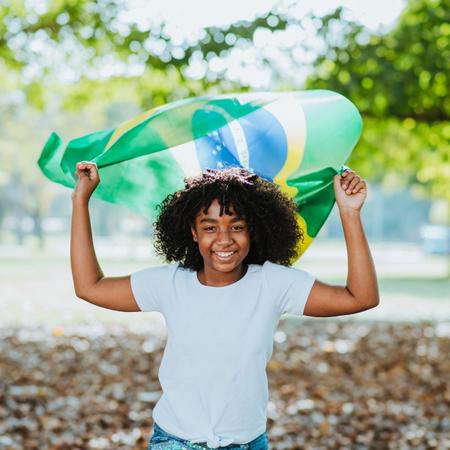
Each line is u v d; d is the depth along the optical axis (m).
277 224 2.84
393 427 5.96
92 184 2.91
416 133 11.49
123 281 2.88
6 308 13.45
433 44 9.38
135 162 3.14
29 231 65.75
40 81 10.95
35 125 39.41
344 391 7.22
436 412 6.41
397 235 72.62
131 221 39.88
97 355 8.71
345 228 2.78
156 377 7.66
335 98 3.12
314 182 3.14
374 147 12.41
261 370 2.72
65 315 12.53
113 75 10.06
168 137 3.01
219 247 2.71
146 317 12.50
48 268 24.16
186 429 2.67
